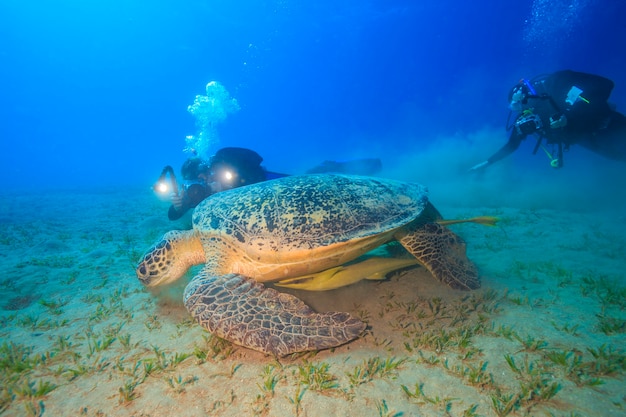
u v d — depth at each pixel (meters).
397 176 4.66
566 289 1.14
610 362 0.76
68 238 2.32
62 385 0.82
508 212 2.38
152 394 0.77
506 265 1.40
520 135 2.22
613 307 1.00
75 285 1.42
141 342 0.98
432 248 1.25
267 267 1.09
